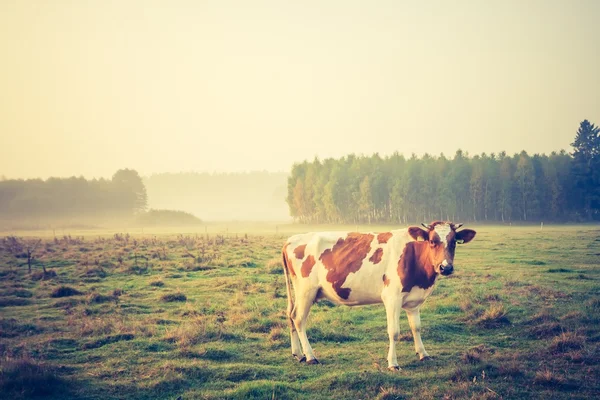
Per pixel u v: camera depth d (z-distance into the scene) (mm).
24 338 10945
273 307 13656
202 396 7371
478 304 13438
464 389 7359
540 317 11773
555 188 83500
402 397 7230
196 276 20656
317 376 8375
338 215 92938
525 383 7746
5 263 26000
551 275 18906
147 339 10547
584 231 52188
